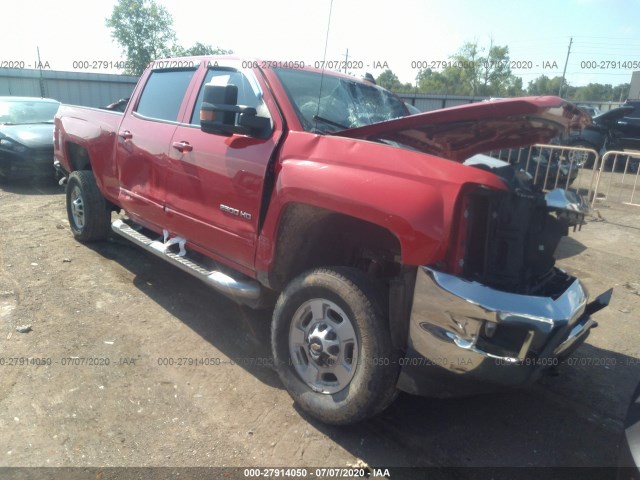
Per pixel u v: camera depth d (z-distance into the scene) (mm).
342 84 4039
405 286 2625
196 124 3967
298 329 3141
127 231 4879
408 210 2504
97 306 4504
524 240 2758
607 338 4352
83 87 23750
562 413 3324
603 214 8164
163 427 3000
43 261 5508
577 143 12430
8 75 21781
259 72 3641
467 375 2484
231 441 2910
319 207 2928
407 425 3129
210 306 4609
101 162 5285
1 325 4074
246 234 3393
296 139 3139
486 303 2373
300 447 2889
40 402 3158
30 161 9250
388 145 2836
